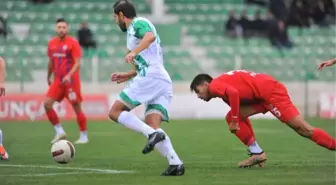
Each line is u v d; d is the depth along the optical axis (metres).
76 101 49.75
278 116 32.44
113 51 92.31
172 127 66.56
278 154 41.81
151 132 28.59
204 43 97.12
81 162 37.09
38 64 84.69
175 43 96.50
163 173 30.38
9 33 94.94
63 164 35.91
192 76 88.50
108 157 39.97
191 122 73.25
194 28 100.56
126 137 55.34
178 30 96.62
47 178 29.86
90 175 30.91
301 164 35.66
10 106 74.50
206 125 69.12
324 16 104.81
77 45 48.94
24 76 82.00
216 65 91.94
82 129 50.56
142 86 29.55
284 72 90.44
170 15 103.69
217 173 31.34
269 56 92.56
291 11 102.75
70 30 95.50
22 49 90.06
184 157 40.31
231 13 99.25
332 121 73.62
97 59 81.69
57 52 48.84
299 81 88.31
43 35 94.50
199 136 56.34
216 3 108.44
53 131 60.81
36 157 39.91
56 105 74.81
